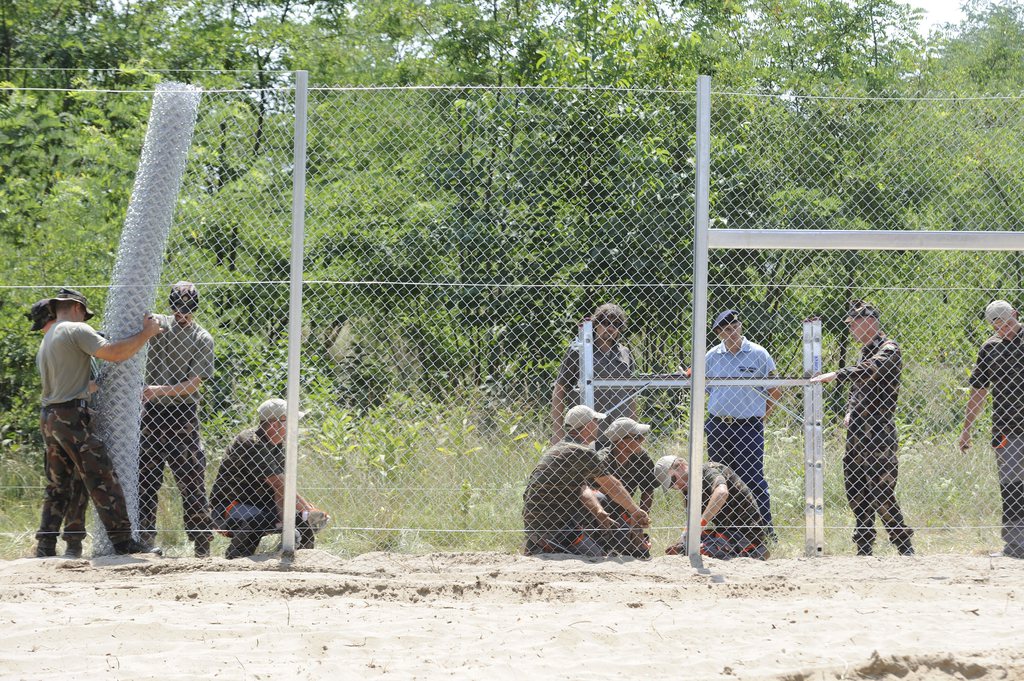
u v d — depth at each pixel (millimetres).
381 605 19969
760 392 24781
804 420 24469
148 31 53938
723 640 17906
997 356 25016
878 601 20703
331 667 16000
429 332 28734
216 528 24234
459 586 20938
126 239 24297
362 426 28453
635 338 28266
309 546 24484
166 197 24500
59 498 23406
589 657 16875
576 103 28266
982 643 17594
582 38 46562
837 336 29406
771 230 22812
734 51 52562
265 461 24188
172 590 20281
